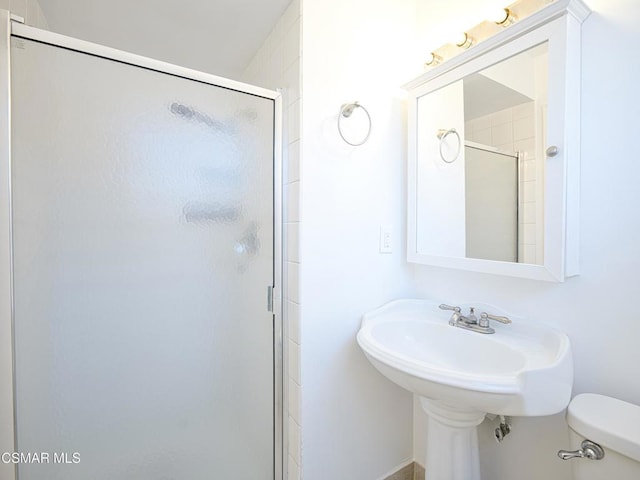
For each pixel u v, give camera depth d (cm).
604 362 86
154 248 104
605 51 85
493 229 108
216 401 116
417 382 85
